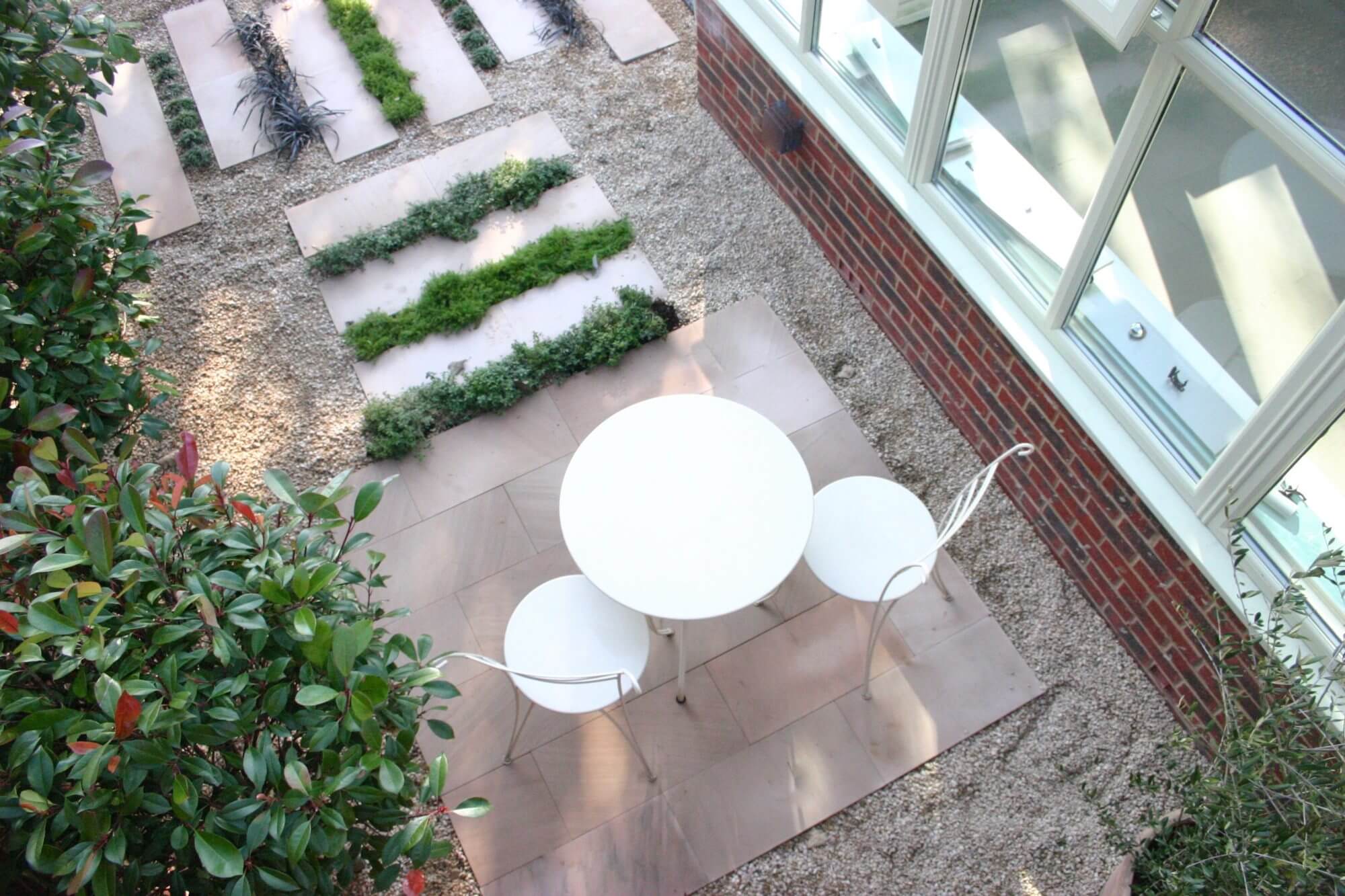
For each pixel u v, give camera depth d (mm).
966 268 3791
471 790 3551
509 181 5074
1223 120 2611
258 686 2201
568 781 3559
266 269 4945
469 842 3449
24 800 1806
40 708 2029
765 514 3324
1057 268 3484
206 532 2285
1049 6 2969
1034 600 3924
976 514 4137
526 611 3383
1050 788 3521
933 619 3871
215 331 4746
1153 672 3709
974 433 4254
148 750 1901
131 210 3512
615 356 4484
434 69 5602
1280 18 2303
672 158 5238
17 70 3355
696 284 4797
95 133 5430
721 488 3381
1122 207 3072
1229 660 3197
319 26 5809
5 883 2162
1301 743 2588
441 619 3916
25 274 3182
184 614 2193
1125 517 3512
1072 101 3074
